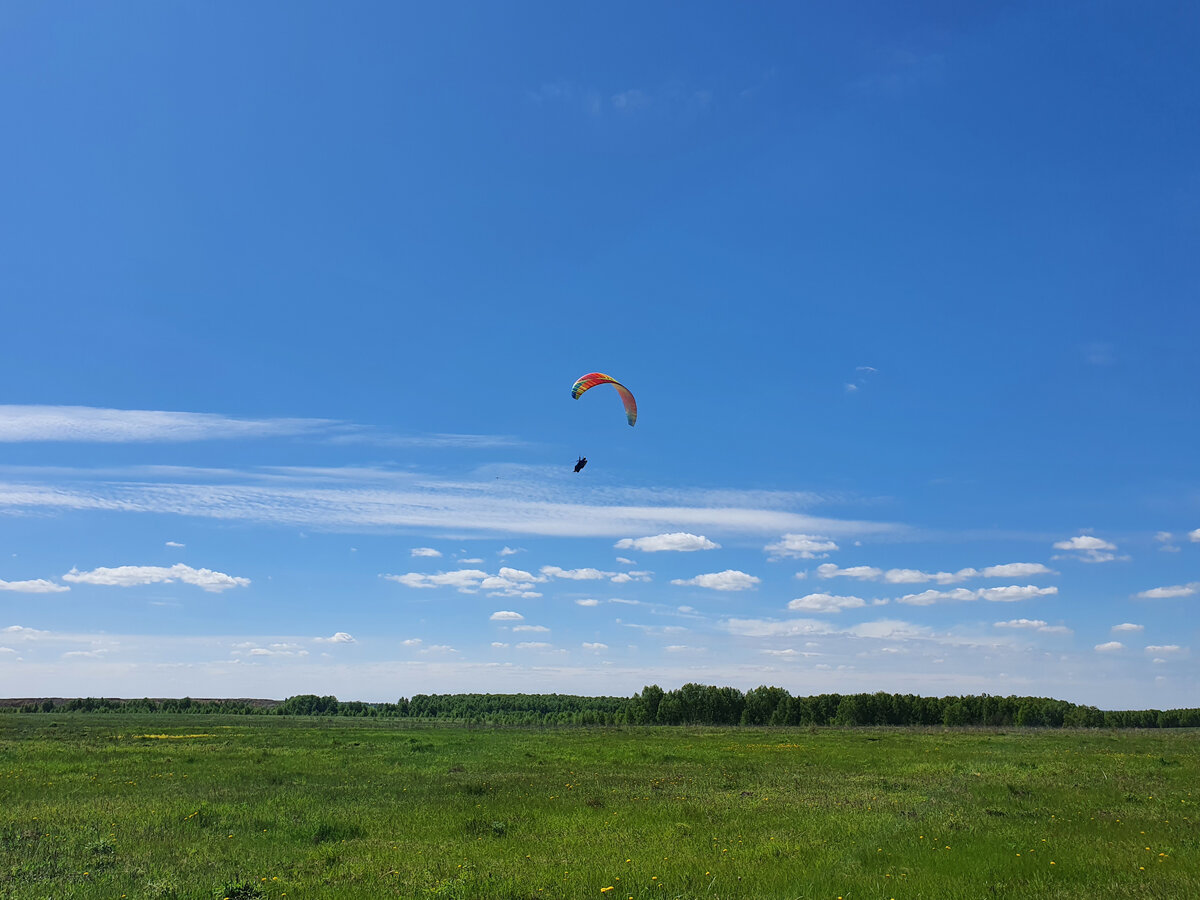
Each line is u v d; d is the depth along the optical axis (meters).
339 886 14.77
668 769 36.84
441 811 23.80
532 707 164.88
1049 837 18.36
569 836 19.78
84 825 20.95
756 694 111.31
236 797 26.53
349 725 101.00
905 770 35.72
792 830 20.08
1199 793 25.92
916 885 14.13
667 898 13.77
